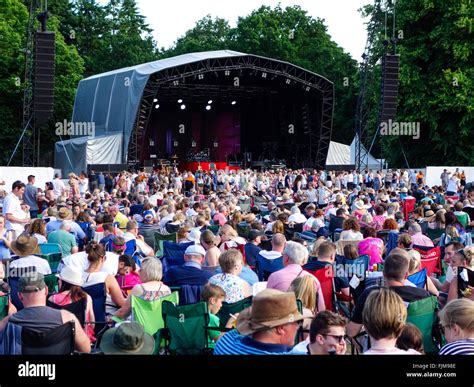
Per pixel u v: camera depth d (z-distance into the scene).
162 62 46.09
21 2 63.81
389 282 7.22
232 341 5.08
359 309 6.66
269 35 72.44
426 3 49.41
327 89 47.28
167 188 34.91
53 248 12.09
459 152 50.59
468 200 21.77
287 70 46.16
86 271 8.66
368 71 46.09
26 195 21.27
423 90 50.59
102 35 81.69
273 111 53.81
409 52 50.97
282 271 8.27
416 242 12.48
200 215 15.06
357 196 24.16
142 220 17.98
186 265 9.38
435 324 7.16
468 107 48.03
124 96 45.81
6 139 58.34
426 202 21.27
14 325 6.08
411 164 54.16
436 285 10.09
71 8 81.12
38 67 32.53
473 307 5.07
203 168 53.38
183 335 7.46
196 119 58.19
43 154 62.50
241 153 56.22
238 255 8.55
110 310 8.60
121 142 44.09
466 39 49.72
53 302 7.56
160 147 57.69
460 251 8.91
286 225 15.97
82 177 32.62
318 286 7.80
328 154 49.59
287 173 42.94
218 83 49.97
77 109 54.12
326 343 4.74
